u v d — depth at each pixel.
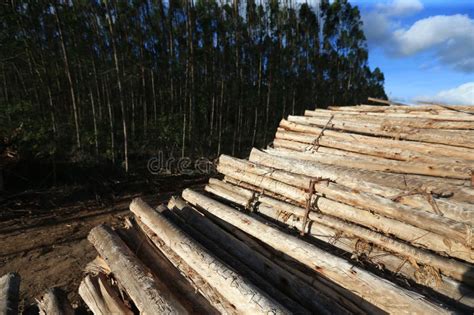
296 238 2.47
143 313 2.00
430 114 3.73
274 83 19.80
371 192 2.60
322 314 1.90
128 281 2.30
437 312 1.55
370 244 2.30
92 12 13.11
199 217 3.29
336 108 5.07
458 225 1.95
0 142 8.13
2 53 10.07
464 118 3.23
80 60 14.22
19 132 8.81
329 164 3.54
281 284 2.20
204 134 16.08
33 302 3.77
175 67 15.85
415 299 1.66
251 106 19.23
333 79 26.80
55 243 5.49
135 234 3.15
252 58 18.61
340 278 2.01
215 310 2.02
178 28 17.02
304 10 20.47
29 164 8.33
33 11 11.30
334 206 2.65
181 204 3.69
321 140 4.02
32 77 12.75
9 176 7.69
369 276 1.90
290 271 2.32
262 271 2.37
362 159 3.32
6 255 4.97
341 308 1.90
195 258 2.32
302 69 22.05
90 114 14.94
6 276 2.70
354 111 4.73
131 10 15.74
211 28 17.02
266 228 2.71
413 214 2.18
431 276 1.90
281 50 19.09
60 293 2.81
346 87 30.50
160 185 9.96
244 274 2.30
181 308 1.92
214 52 17.00
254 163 3.86
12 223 6.15
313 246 2.31
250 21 16.50
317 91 24.61
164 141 13.87
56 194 7.68
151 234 3.03
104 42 15.66
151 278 2.25
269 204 3.23
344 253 2.35
